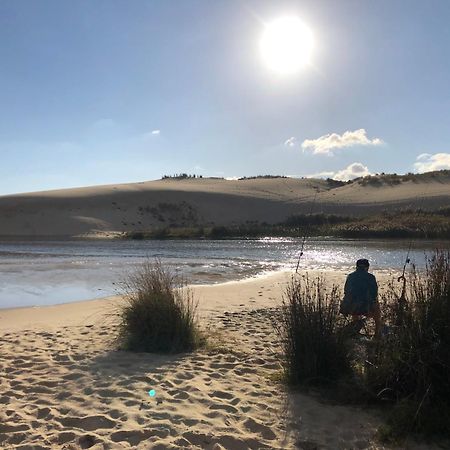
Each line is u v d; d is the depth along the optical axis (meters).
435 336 5.09
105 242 44.56
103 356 7.21
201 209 84.06
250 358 7.09
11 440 4.46
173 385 5.89
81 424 4.81
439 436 4.64
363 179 97.12
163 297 7.99
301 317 6.11
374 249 30.50
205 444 4.39
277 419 4.96
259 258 26.11
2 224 64.81
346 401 5.39
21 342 8.21
